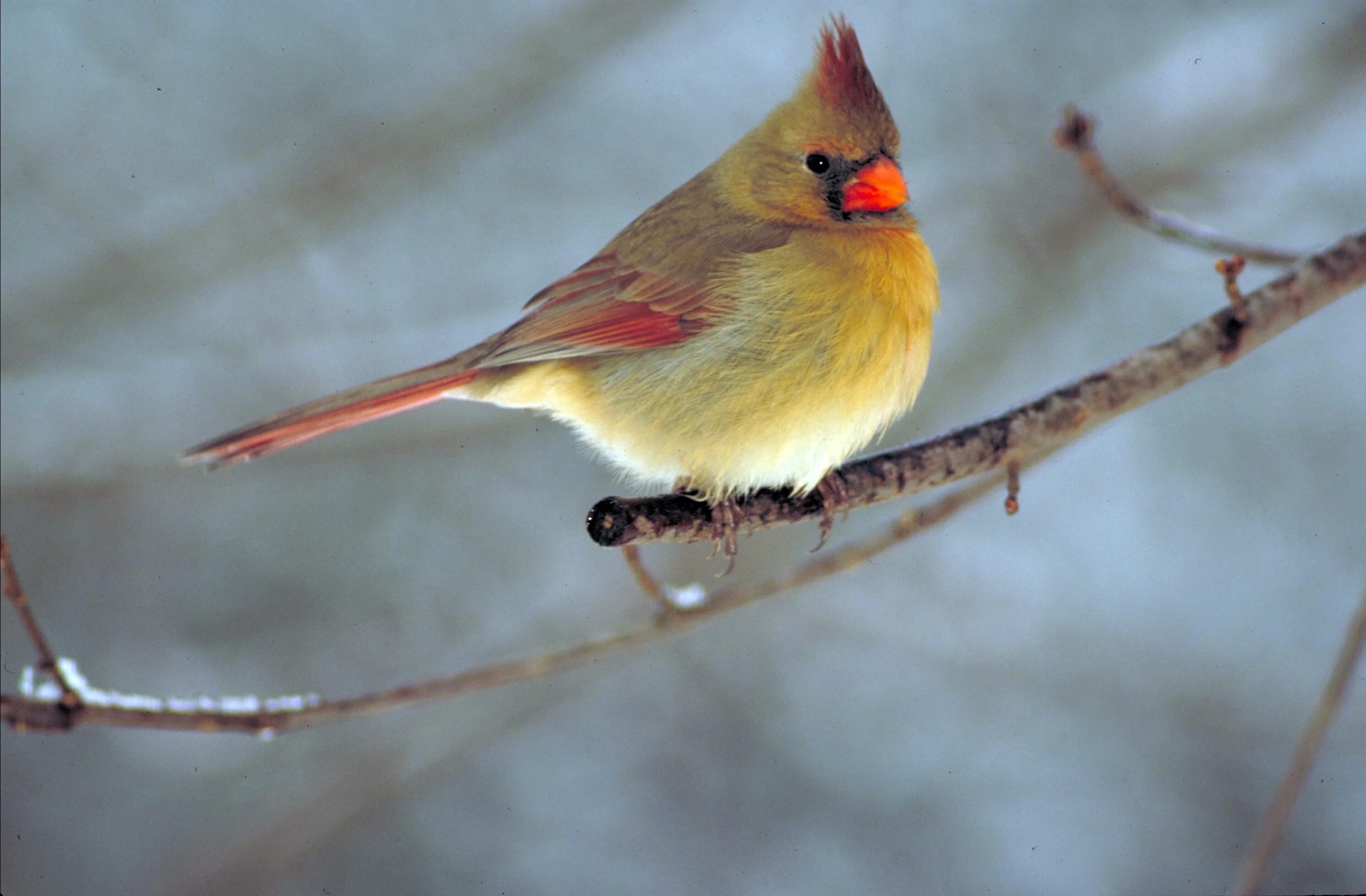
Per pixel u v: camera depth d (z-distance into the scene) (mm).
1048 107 12930
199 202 12766
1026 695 11578
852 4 13297
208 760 11164
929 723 11531
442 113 12781
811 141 7477
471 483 12172
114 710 6371
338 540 11922
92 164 12695
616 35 13047
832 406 7184
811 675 11781
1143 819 10914
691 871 11062
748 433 7211
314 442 12078
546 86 13016
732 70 13297
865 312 7152
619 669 11750
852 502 7098
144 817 10938
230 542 11883
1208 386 12188
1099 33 12977
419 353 12547
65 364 12297
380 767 11141
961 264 12852
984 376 12500
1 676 11266
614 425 7609
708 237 7438
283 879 10742
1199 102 12812
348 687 11438
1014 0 13117
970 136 13031
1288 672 11328
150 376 12359
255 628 11656
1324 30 12562
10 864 10656
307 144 12891
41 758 10992
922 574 12102
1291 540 11867
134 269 12406
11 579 6129
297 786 11141
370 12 13164
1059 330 12570
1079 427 6789
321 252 12797
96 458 12000
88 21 12859
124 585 11695
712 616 7832
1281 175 12570
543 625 11625
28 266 12391
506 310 12703
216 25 13047
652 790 11383
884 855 11008
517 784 11367
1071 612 11828
